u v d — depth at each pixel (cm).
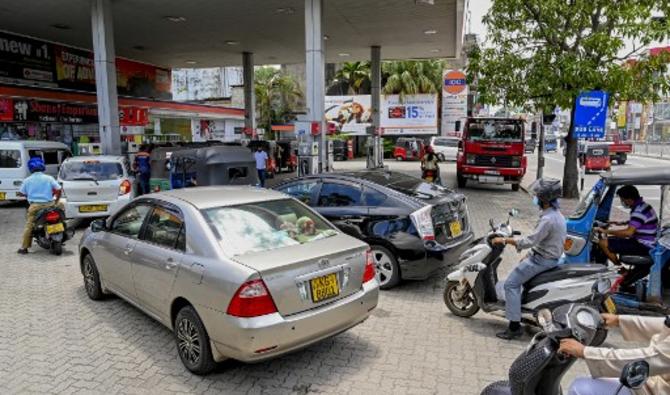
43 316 573
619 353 236
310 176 732
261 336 376
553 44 1281
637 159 3700
